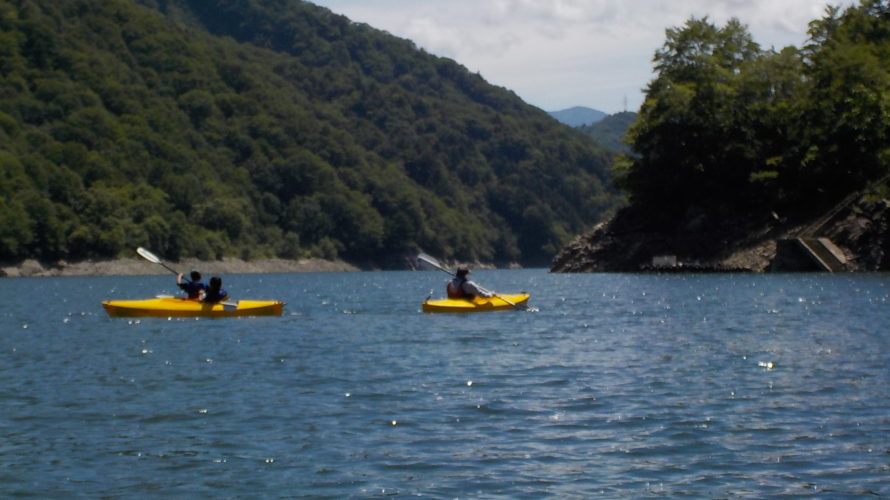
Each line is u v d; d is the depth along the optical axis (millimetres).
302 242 164375
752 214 75062
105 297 56469
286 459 12312
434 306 34219
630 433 13500
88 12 179750
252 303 33188
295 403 15750
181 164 156000
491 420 14375
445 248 184375
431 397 16172
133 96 165875
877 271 63594
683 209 78875
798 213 72750
